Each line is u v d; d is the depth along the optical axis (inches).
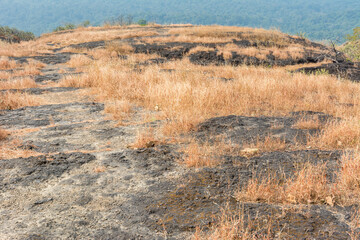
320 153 194.7
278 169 174.1
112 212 135.8
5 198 147.3
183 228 123.3
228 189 153.6
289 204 138.9
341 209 133.2
